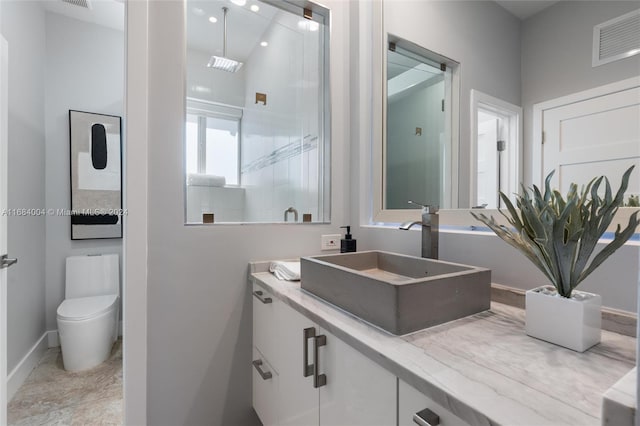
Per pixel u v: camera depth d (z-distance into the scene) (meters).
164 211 1.25
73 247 2.63
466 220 1.18
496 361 0.60
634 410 0.32
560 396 0.48
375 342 0.68
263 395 1.28
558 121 0.91
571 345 0.65
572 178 0.88
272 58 1.58
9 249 1.92
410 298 0.73
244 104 1.50
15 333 1.96
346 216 1.71
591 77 0.84
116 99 2.79
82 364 2.15
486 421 0.43
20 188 2.09
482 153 1.14
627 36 0.77
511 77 1.04
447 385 0.51
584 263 0.67
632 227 0.62
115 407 1.76
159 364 1.24
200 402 1.32
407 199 1.46
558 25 0.92
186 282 1.29
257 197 1.51
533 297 0.71
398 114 1.52
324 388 0.85
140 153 1.21
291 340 1.03
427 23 1.38
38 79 2.40
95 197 2.68
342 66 1.72
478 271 0.88
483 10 1.14
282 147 1.61
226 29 1.47
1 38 1.48
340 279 0.92
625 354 0.63
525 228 0.75
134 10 1.21
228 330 1.37
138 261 1.20
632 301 0.74
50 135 2.56
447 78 1.29
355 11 1.71
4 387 1.47
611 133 0.80
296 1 1.60
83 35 2.69
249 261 1.42
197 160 1.36
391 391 0.62
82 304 2.35
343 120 1.71
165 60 1.27
